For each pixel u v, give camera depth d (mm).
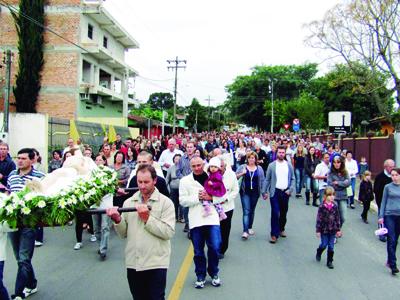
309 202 15406
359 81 28453
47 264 7906
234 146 27781
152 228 4488
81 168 6422
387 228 7863
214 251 6730
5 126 20891
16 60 36062
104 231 8250
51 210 4625
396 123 36938
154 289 4578
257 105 86188
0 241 5281
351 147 28125
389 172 9984
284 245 9539
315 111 55719
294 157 16984
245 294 6453
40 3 33562
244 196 10117
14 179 6691
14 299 6055
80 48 35656
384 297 6500
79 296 6293
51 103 35875
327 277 7402
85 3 35562
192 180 6871
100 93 38812
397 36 26031
